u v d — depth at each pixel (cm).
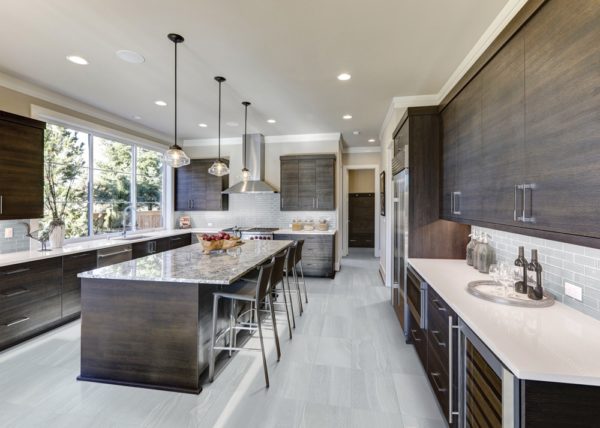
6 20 222
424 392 213
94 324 225
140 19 222
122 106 420
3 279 271
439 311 187
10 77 319
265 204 616
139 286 220
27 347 277
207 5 206
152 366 218
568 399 97
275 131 565
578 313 147
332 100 393
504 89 164
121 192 496
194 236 589
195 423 182
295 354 265
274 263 253
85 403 199
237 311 290
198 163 609
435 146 285
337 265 595
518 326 131
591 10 102
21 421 182
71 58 282
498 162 171
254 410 194
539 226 133
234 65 296
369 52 271
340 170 616
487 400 120
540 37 132
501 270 184
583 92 106
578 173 109
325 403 201
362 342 289
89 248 359
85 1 201
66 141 399
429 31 238
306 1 202
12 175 298
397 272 345
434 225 287
